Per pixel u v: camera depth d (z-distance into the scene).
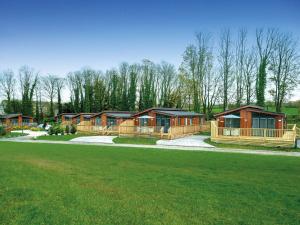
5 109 81.00
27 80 80.31
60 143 31.41
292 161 18.61
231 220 8.57
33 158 19.58
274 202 10.09
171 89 75.00
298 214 9.03
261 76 51.38
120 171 15.09
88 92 77.75
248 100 55.81
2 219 8.63
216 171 15.13
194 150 24.53
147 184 12.40
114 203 9.97
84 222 8.38
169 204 9.88
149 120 38.78
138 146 27.84
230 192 11.25
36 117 79.19
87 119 54.66
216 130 29.83
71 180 13.08
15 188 11.80
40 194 10.98
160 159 19.23
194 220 8.56
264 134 27.59
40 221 8.47
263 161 18.52
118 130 41.91
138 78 75.75
